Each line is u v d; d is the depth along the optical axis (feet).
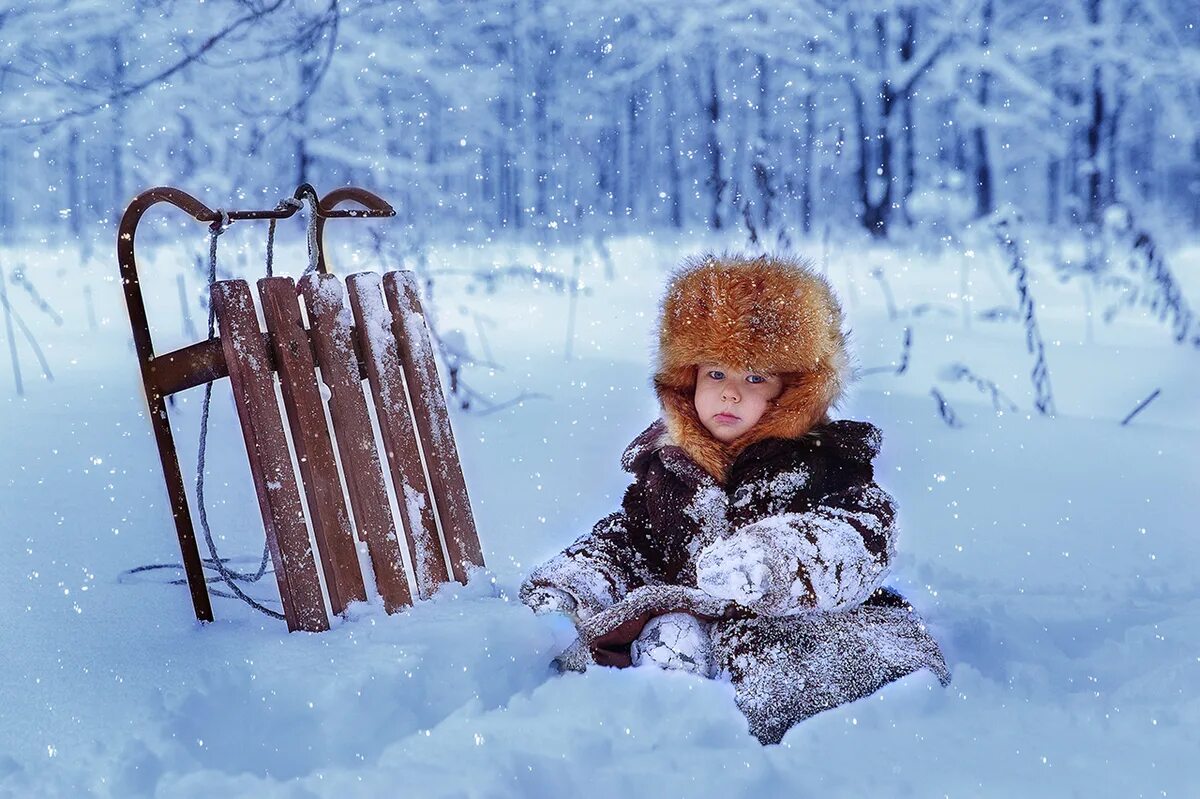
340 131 35.12
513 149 42.83
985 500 14.38
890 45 42.24
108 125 28.81
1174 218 41.04
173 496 9.51
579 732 6.78
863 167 43.19
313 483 9.51
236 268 26.58
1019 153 42.55
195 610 9.53
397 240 27.96
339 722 7.34
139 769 6.51
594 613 8.44
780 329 8.14
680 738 6.78
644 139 48.49
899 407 20.11
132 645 8.86
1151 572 11.37
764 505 8.21
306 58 30.48
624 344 26.58
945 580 10.96
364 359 10.14
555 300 32.96
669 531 8.64
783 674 7.24
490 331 28.45
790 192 41.78
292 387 9.50
